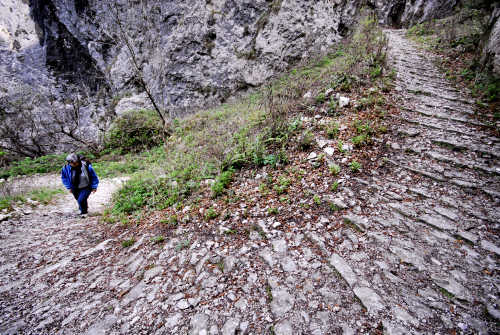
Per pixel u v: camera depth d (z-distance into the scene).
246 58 13.89
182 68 15.41
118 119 13.87
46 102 17.17
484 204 3.29
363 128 5.17
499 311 2.00
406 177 4.06
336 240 3.01
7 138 15.84
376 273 2.50
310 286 2.44
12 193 7.00
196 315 2.28
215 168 5.49
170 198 4.87
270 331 2.03
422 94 6.48
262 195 4.14
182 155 7.66
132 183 6.33
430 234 2.94
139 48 17.25
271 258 2.87
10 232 4.74
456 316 2.01
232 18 14.02
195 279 2.75
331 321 2.06
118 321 2.34
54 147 17.39
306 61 12.34
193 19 14.73
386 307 2.12
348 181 4.05
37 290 2.97
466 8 10.74
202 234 3.58
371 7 14.15
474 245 2.72
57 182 9.68
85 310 2.55
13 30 26.36
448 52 8.80
